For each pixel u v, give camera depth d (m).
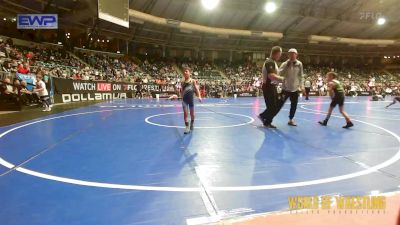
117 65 29.62
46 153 4.94
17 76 14.13
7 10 21.80
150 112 12.12
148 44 36.81
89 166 4.18
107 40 33.31
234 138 6.30
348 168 4.05
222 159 4.57
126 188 3.33
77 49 28.19
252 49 41.94
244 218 2.59
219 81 34.72
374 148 5.30
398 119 9.71
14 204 2.89
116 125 8.28
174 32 35.00
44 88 12.90
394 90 35.50
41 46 24.83
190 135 6.68
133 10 26.66
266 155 4.82
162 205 2.88
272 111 7.61
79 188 3.32
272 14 34.44
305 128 7.68
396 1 34.00
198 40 38.09
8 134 6.82
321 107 14.81
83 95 20.11
